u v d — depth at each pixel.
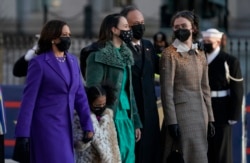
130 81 14.73
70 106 13.52
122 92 14.66
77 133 13.78
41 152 13.41
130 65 14.70
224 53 16.91
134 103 14.80
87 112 13.73
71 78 13.57
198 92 15.25
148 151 15.08
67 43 13.51
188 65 15.13
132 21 15.01
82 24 38.38
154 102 15.21
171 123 14.97
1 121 14.48
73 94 13.59
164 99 15.06
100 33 14.77
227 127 17.00
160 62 15.21
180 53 15.15
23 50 29.50
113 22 14.61
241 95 16.91
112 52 14.48
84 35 36.41
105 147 13.95
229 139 17.09
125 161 14.60
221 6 35.84
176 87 15.20
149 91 15.11
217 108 16.89
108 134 14.06
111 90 14.35
